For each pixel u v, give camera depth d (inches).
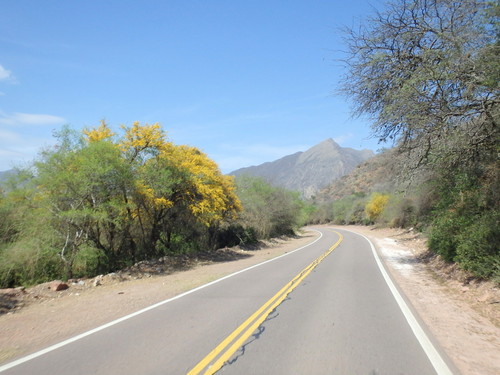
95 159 595.5
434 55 402.9
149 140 717.9
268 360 198.7
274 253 970.1
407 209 1603.1
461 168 494.6
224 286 445.7
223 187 966.4
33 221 625.6
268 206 1505.9
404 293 390.9
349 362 195.3
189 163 807.7
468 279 425.7
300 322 274.8
